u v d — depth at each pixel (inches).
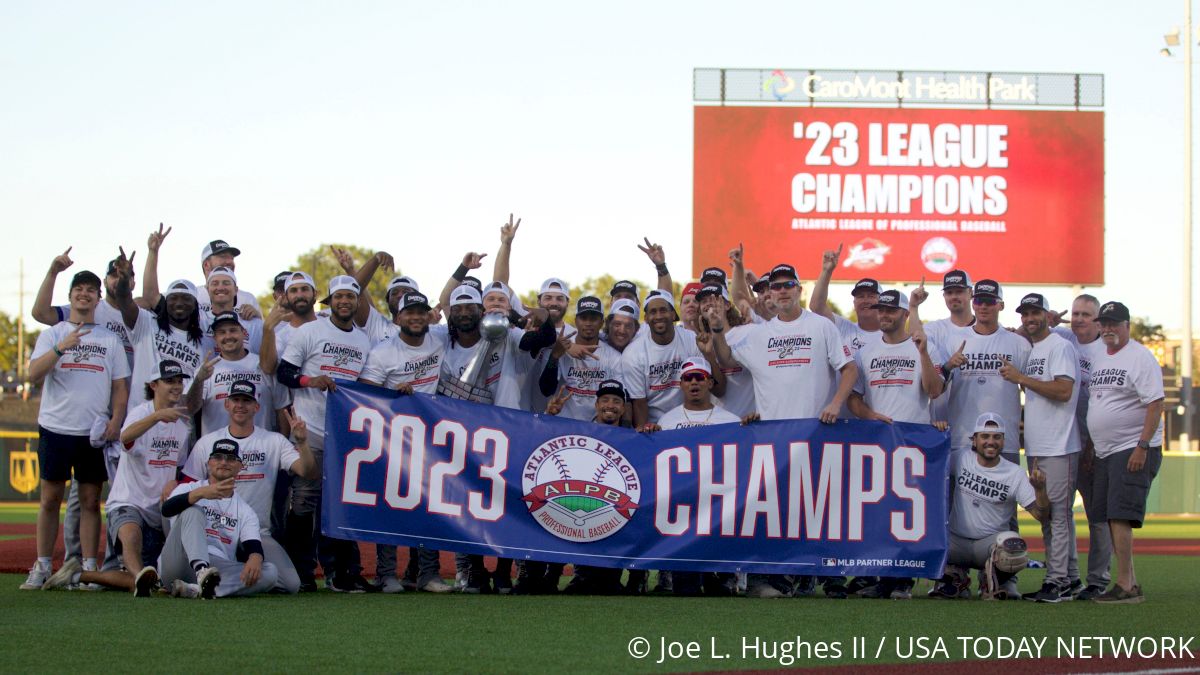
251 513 338.3
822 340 369.7
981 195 1170.0
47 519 362.0
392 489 356.5
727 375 391.5
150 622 280.7
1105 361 376.5
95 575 350.0
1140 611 335.9
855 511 365.1
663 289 419.2
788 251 1166.3
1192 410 1497.3
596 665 232.2
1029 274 1167.0
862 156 1169.4
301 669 223.0
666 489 363.6
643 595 366.0
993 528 369.7
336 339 365.7
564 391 390.0
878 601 355.9
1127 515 365.7
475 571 372.8
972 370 381.4
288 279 421.4
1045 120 1170.6
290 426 360.2
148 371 379.9
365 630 271.9
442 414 361.1
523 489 360.2
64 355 367.2
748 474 365.1
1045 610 335.3
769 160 1168.2
